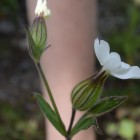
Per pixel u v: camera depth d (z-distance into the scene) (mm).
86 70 416
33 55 267
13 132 572
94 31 412
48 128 451
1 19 811
